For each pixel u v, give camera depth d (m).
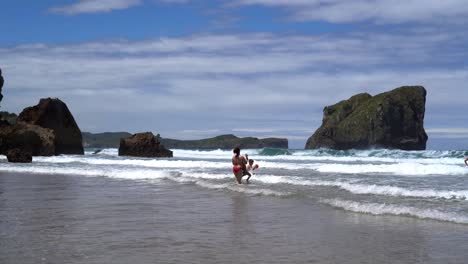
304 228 9.23
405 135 106.38
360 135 107.62
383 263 6.59
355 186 15.69
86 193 15.59
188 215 10.92
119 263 6.51
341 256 6.98
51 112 50.31
